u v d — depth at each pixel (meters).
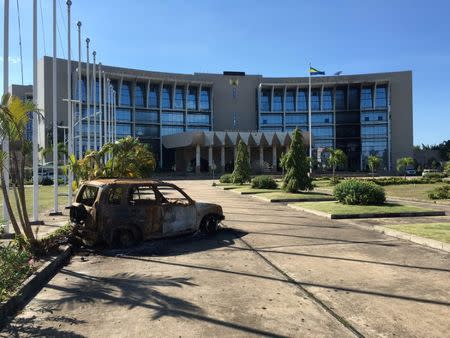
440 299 6.24
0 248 7.65
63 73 80.19
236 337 4.93
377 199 19.00
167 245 10.96
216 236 12.23
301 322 5.39
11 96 9.61
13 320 5.60
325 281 7.30
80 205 10.80
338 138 104.12
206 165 95.12
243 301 6.27
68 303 6.29
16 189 10.55
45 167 63.12
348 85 102.62
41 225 14.61
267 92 104.38
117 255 9.89
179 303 6.20
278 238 11.77
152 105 97.06
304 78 103.12
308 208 18.59
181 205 11.71
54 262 8.64
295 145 29.09
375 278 7.44
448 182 44.06
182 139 88.19
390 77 102.25
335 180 46.56
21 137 9.50
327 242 11.02
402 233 11.45
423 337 4.88
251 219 16.12
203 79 101.19
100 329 5.23
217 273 7.96
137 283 7.36
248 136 88.00
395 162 101.62
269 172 86.44
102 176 18.77
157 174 82.75
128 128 94.00
